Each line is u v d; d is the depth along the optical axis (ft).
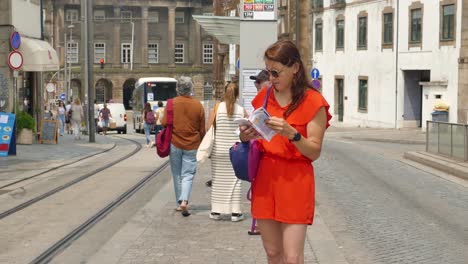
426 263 26.23
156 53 323.98
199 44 326.85
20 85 94.48
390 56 141.69
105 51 315.58
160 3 317.42
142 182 49.11
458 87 119.03
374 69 148.46
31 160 65.92
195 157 35.63
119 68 313.94
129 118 265.13
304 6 117.60
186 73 322.14
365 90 153.28
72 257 26.81
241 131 15.92
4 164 61.98
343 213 37.32
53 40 302.86
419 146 101.30
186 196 35.22
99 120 159.43
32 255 27.07
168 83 160.56
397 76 139.33
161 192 43.86
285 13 184.34
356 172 58.39
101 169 58.34
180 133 35.27
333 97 169.89
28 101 99.35
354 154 78.95
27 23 93.45
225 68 223.30
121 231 31.42
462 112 118.01
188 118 35.22
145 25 316.40
